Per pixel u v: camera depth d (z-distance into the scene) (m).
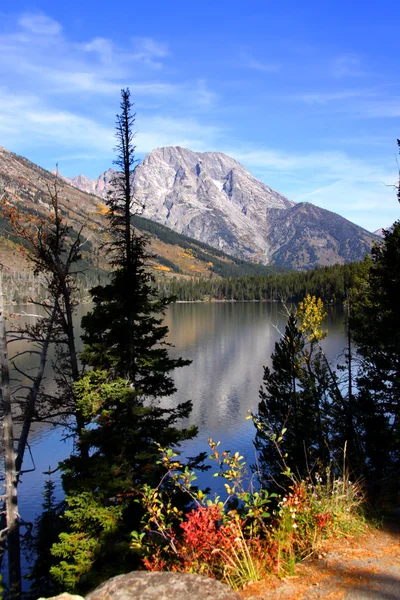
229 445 34.12
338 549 4.18
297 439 16.42
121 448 12.80
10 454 13.73
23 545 17.53
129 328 14.51
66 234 15.90
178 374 58.75
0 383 14.63
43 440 35.41
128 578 2.89
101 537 10.99
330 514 4.74
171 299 15.26
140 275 15.16
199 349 76.06
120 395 13.05
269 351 73.19
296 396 20.48
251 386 52.34
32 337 15.35
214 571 3.83
